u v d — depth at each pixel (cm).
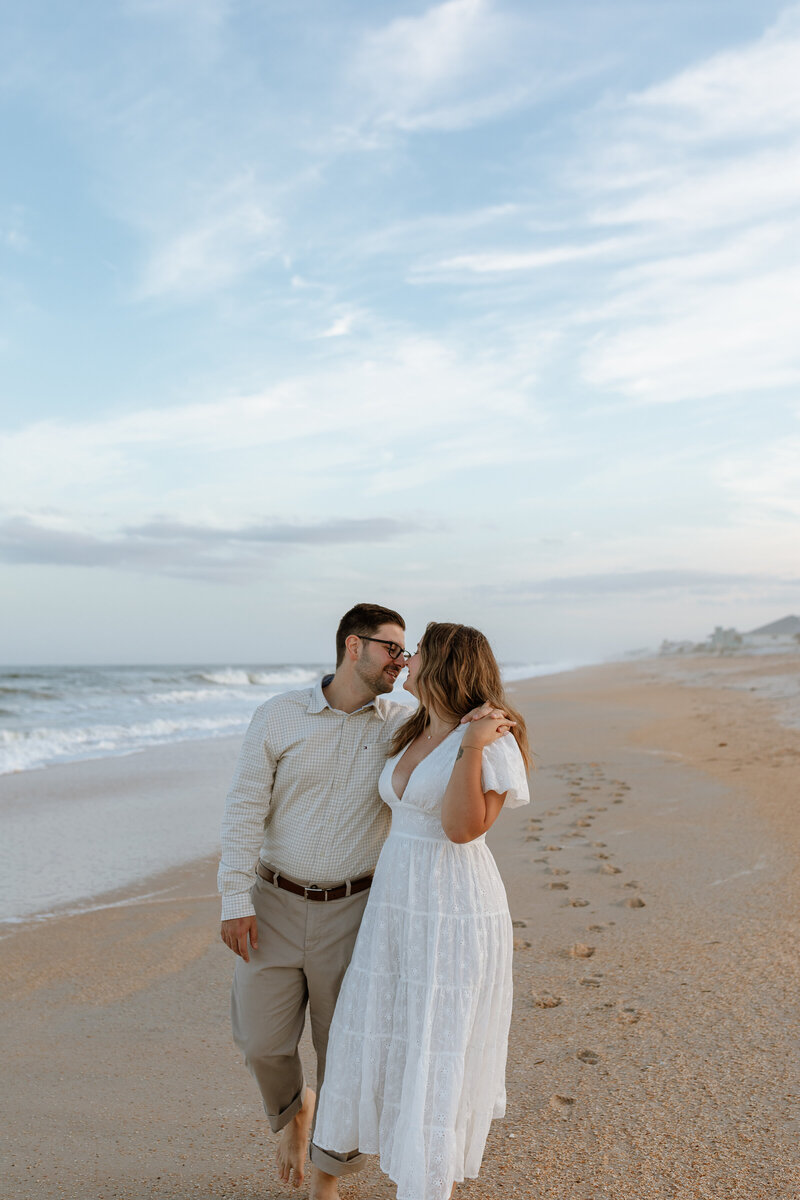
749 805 796
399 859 237
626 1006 371
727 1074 306
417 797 234
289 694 264
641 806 823
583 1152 264
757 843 650
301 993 262
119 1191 256
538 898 541
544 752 1234
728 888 541
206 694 3225
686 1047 329
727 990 381
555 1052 331
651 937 459
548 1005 375
